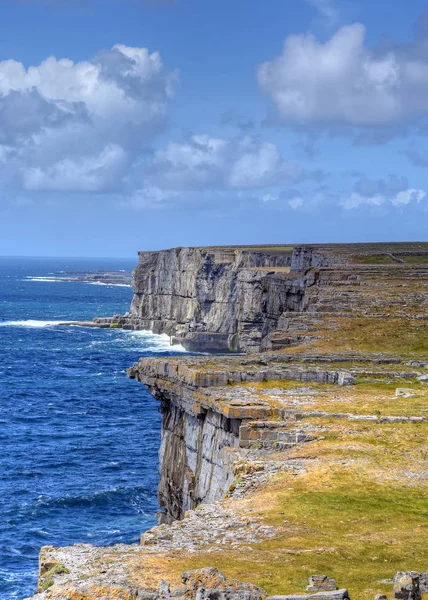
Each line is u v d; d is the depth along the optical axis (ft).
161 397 175.22
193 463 159.43
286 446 137.39
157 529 103.91
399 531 102.32
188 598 76.48
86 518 274.36
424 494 115.96
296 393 163.94
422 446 135.33
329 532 102.01
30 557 240.53
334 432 141.59
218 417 152.15
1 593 214.28
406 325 256.73
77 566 89.51
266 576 86.02
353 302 300.20
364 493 116.26
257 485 121.70
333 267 411.34
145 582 83.66
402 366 192.24
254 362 185.37
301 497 115.03
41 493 297.12
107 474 323.37
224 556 92.58
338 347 228.02
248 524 105.40
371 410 152.87
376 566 90.38
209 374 164.45
